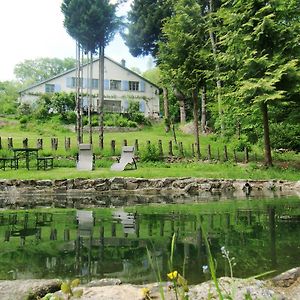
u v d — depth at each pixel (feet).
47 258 14.17
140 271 12.60
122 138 87.92
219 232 18.45
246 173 44.60
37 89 137.49
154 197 35.94
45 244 16.42
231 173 44.32
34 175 41.47
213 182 40.96
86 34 75.46
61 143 73.51
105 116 116.67
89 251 15.20
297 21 55.77
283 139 65.21
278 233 17.98
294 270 11.33
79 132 68.54
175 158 60.23
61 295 9.54
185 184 40.73
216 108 74.64
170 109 137.59
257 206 27.91
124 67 146.41
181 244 16.10
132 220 22.54
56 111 116.06
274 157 60.23
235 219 22.21
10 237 17.94
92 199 34.55
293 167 50.62
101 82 77.20
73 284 8.00
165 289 10.31
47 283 10.74
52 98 117.39
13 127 100.53
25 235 18.38
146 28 113.70
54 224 21.43
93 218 23.47
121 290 10.01
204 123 97.55
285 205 28.25
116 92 146.10
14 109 135.13
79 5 74.28
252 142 63.31
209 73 59.52
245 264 12.99
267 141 51.70
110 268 12.92
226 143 74.84
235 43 55.16
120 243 16.52
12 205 30.58
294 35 53.16
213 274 4.31
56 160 53.88
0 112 136.05
